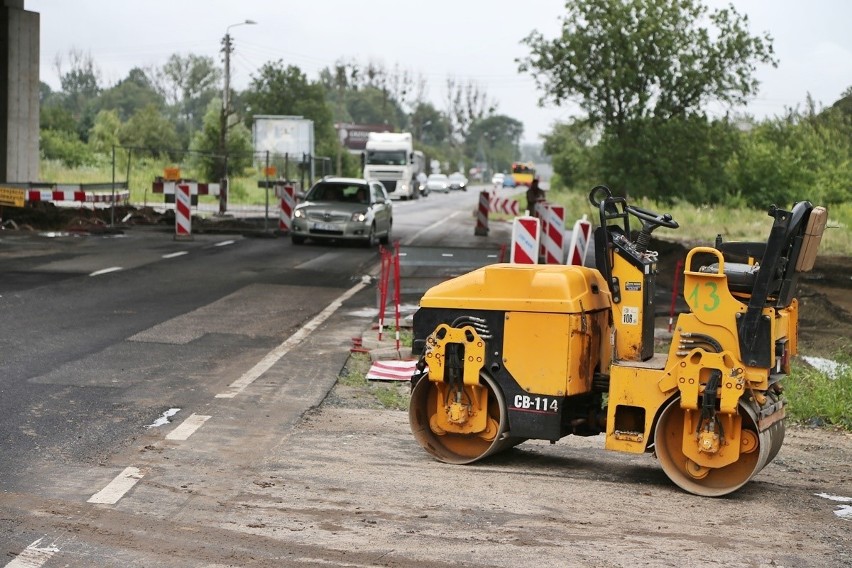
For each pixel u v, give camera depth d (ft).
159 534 22.16
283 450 29.99
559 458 31.07
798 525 24.34
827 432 36.50
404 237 122.83
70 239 103.86
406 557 21.02
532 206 140.67
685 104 143.02
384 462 29.22
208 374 41.01
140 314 56.13
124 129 326.65
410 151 276.82
